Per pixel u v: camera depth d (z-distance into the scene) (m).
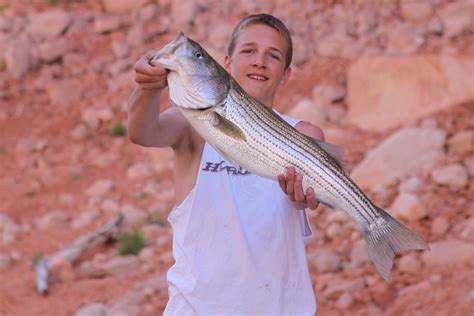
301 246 4.51
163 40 15.11
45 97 14.37
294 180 4.07
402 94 11.64
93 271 9.44
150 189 11.46
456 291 8.03
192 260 4.40
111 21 15.60
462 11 13.84
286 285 4.46
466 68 11.72
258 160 4.05
